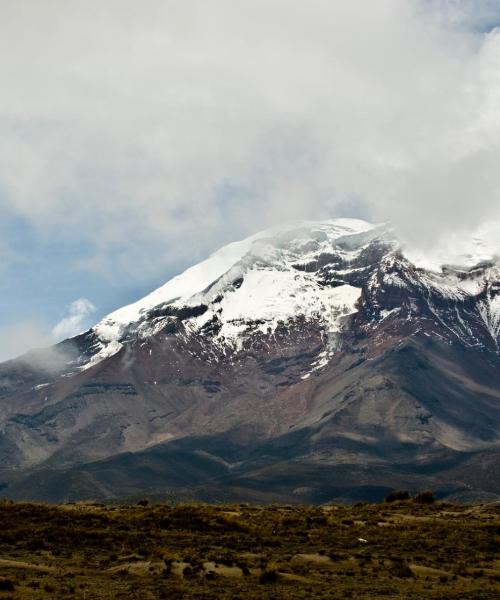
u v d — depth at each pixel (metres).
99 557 77.62
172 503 106.38
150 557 77.06
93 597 64.69
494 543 84.56
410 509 103.38
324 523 92.81
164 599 64.94
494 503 107.88
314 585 69.62
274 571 71.56
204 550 79.75
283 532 87.88
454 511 102.50
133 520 90.12
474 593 68.38
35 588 66.62
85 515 90.44
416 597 66.88
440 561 78.50
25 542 81.19
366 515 98.50
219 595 66.06
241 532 87.75
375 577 72.69
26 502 99.25
